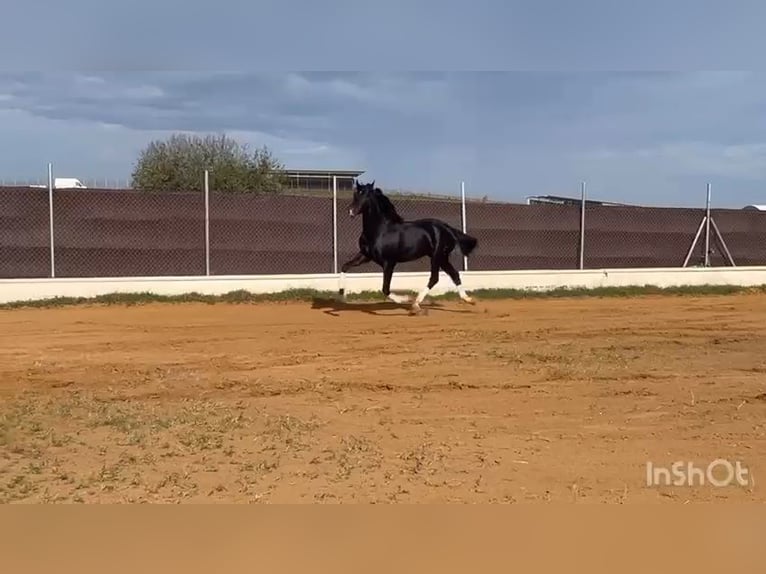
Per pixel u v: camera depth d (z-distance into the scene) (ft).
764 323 47.29
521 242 67.15
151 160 109.91
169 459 20.36
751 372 31.94
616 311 53.52
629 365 33.19
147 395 27.84
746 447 22.03
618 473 19.72
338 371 32.27
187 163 109.19
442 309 53.31
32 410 25.12
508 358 34.88
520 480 19.12
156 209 57.31
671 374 31.42
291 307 53.31
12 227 54.08
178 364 33.53
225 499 17.40
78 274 55.62
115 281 54.90
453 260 65.10
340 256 61.62
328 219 61.26
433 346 38.22
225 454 20.90
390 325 45.27
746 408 26.27
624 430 23.77
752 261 74.79
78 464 19.83
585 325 45.88
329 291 59.36
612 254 69.97
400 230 48.67
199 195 58.13
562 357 34.96
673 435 23.24
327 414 25.55
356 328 44.01
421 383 30.04
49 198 54.60
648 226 70.95
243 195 59.11
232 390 28.86
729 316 50.93
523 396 28.04
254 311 51.19
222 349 37.24
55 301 52.60
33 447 21.20
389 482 18.80
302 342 39.34
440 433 23.38
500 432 23.53
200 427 23.48
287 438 22.56
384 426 24.13
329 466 20.02
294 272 60.59
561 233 68.28
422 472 19.62
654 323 47.01
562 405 26.76
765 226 75.00
